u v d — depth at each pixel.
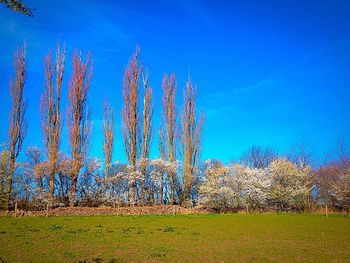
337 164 52.50
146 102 50.53
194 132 50.41
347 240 20.59
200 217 37.06
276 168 48.09
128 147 48.75
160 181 48.66
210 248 17.69
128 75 49.94
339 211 45.28
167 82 51.38
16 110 41.03
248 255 15.92
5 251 16.12
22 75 41.91
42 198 40.12
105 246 17.86
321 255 15.92
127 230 24.67
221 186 47.25
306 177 48.97
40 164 41.34
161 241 19.78
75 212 39.19
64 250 16.56
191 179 49.00
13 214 35.94
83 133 45.38
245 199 47.22
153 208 43.72
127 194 46.66
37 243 18.38
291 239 21.00
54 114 43.44
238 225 28.92
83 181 44.84
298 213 43.56
